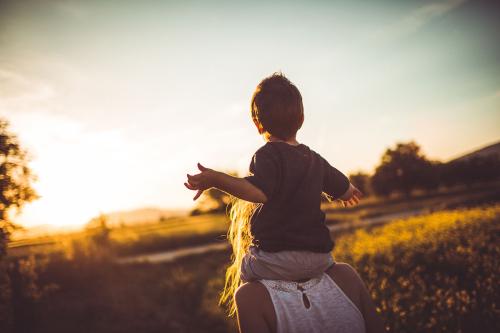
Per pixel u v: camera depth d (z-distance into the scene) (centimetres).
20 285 706
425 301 525
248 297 133
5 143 536
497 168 6212
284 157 141
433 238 967
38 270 1139
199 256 2064
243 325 131
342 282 144
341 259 991
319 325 131
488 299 493
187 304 1064
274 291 133
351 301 140
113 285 1433
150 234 3703
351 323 136
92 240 1680
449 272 693
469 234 927
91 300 1185
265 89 151
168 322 932
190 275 1468
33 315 739
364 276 758
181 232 3656
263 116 149
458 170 6775
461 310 466
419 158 7275
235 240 164
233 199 163
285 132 149
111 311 1052
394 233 1251
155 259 2364
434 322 445
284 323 128
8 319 682
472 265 669
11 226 552
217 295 1065
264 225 139
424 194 7062
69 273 1366
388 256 876
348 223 3078
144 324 934
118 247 2825
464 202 2502
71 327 908
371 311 146
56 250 1438
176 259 2083
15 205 547
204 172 126
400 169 7244
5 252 567
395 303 522
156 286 1391
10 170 542
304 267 136
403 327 462
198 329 854
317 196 145
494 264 621
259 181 131
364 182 7494
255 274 138
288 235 136
